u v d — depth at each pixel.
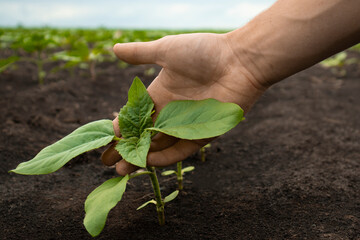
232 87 0.51
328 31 0.46
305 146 0.80
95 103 1.19
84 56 1.39
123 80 1.54
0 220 0.55
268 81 0.51
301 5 0.47
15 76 1.50
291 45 0.48
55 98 1.19
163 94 0.53
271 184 0.65
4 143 0.77
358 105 1.15
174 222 0.55
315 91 1.36
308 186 0.64
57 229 0.54
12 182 0.65
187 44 0.49
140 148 0.47
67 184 0.66
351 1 0.45
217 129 0.45
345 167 0.70
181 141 0.51
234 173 0.71
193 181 0.68
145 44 0.51
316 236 0.52
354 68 1.88
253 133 0.92
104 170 0.71
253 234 0.53
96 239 0.52
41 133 0.86
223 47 0.50
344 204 0.59
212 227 0.54
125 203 0.60
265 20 0.49
